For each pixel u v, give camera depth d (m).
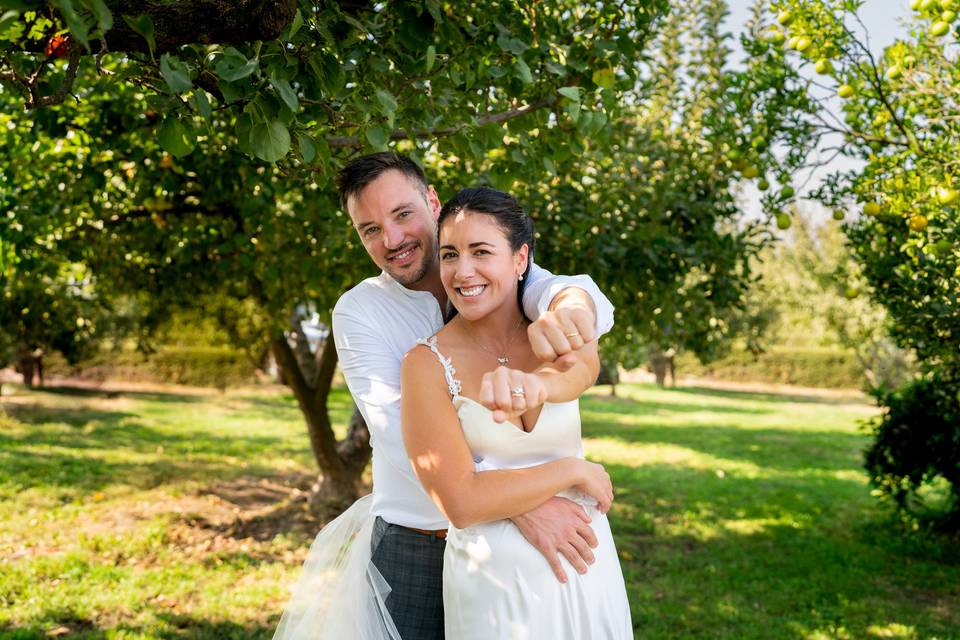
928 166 3.98
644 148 6.28
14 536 6.72
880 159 4.28
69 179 5.42
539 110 3.11
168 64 1.75
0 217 4.73
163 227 6.44
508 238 1.82
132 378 23.70
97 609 5.14
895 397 7.80
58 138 4.70
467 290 1.81
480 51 2.91
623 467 11.75
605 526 1.97
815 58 4.18
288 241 6.22
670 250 5.90
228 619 5.11
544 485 1.80
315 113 2.44
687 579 6.33
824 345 19.02
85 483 8.92
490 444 1.82
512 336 1.92
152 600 5.39
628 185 6.14
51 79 2.43
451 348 1.87
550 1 3.30
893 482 7.91
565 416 1.86
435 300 2.25
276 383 24.94
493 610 1.81
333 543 2.39
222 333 9.71
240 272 7.08
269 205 5.50
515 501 1.77
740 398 26.80
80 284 8.66
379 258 2.21
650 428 16.80
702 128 6.02
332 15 2.37
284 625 2.30
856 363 30.31
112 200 6.47
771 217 4.92
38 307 9.08
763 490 10.09
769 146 4.76
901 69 4.00
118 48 1.87
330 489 8.19
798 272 17.59
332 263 5.97
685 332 6.60
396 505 2.17
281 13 1.95
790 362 31.48
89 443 11.84
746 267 6.21
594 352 1.78
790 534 7.89
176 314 9.42
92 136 4.89
